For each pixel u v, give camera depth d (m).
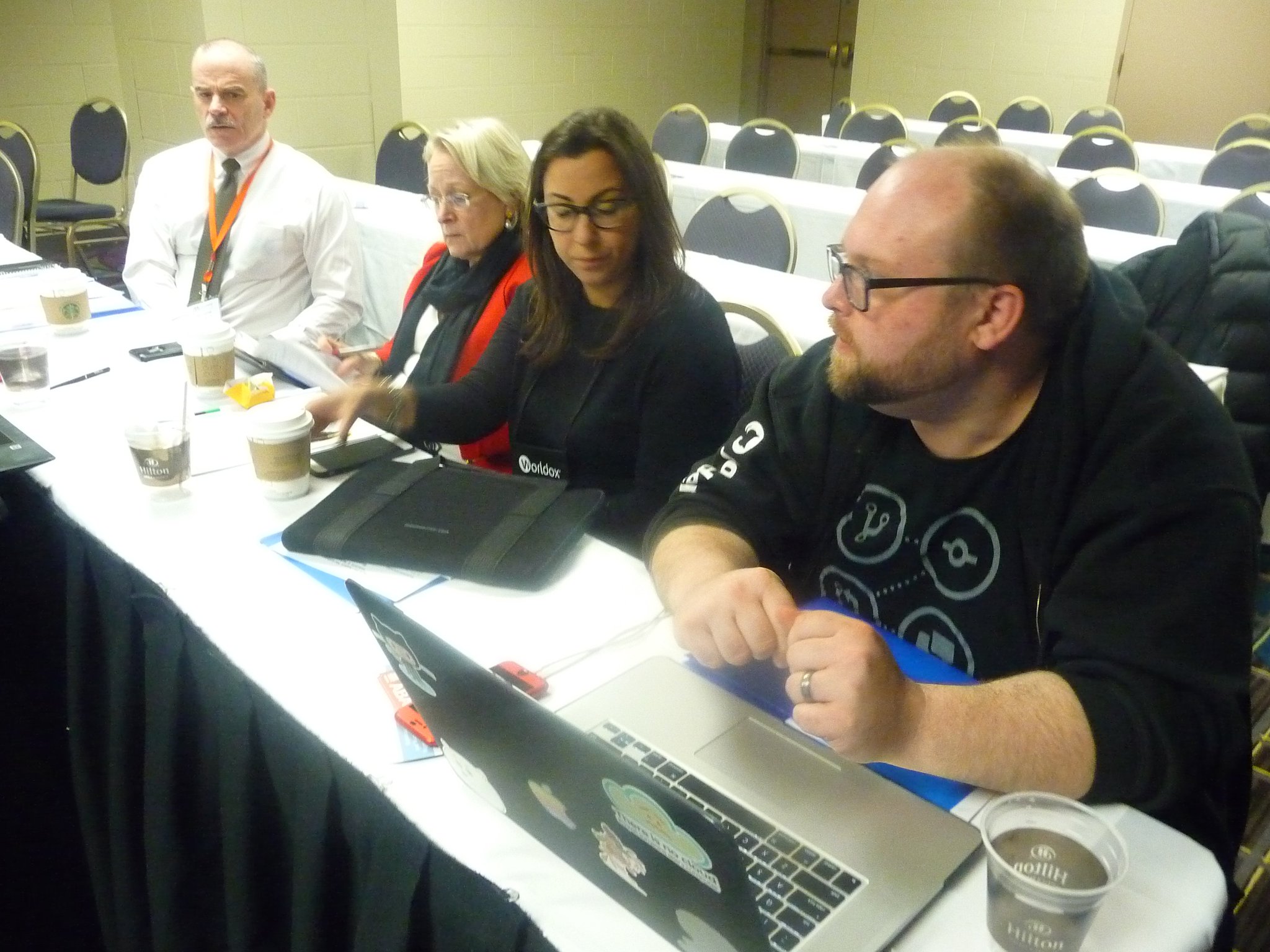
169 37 5.31
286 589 1.19
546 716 0.65
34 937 1.53
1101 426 0.99
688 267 2.95
